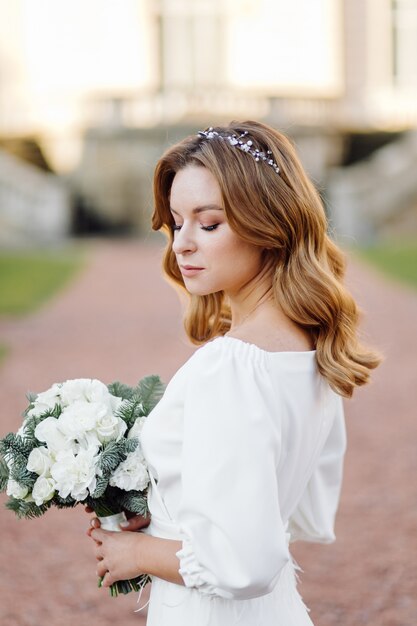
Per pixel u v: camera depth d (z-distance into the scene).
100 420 2.09
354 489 5.57
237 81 27.12
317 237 2.02
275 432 1.79
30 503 2.14
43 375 8.94
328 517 2.38
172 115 24.45
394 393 8.06
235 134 1.98
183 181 1.96
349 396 2.00
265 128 2.04
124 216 25.30
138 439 2.06
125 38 26.64
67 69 26.67
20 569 4.45
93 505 2.10
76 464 2.03
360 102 27.16
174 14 26.77
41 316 12.81
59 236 24.48
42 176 24.83
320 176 25.53
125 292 15.10
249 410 1.78
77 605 4.05
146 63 26.70
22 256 20.12
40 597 4.12
